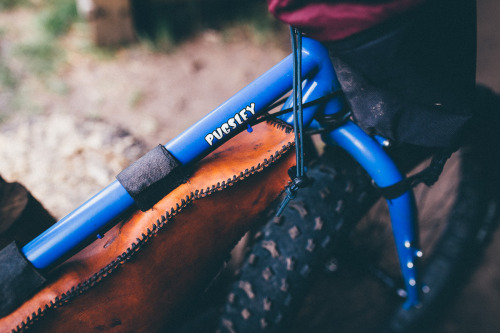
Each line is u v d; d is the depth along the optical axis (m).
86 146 1.44
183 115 2.23
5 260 0.56
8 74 2.34
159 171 0.59
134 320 0.67
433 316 1.42
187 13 2.87
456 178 1.57
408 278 1.00
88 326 0.63
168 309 0.71
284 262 0.83
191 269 0.69
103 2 2.38
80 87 2.35
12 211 0.80
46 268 0.59
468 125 0.67
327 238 0.83
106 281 0.59
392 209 0.83
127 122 2.17
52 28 2.65
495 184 1.39
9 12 2.84
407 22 0.52
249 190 0.66
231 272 1.25
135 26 2.70
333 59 0.63
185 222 0.63
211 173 0.63
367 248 1.52
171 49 2.63
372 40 0.54
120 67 2.49
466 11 0.58
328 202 0.84
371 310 1.53
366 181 0.86
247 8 2.96
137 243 0.59
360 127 0.78
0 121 2.10
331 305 1.54
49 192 1.32
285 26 2.82
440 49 0.57
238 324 0.83
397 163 0.86
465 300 1.54
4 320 0.56
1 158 1.40
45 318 0.57
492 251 1.63
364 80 0.63
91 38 2.56
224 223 0.68
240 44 2.70
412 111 0.65
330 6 0.54
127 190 0.58
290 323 0.87
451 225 1.52
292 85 0.65
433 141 0.69
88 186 1.35
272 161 0.64
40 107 2.20
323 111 0.76
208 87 2.40
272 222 0.88
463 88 0.63
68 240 0.59
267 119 0.68
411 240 0.89
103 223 0.61
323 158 0.91
